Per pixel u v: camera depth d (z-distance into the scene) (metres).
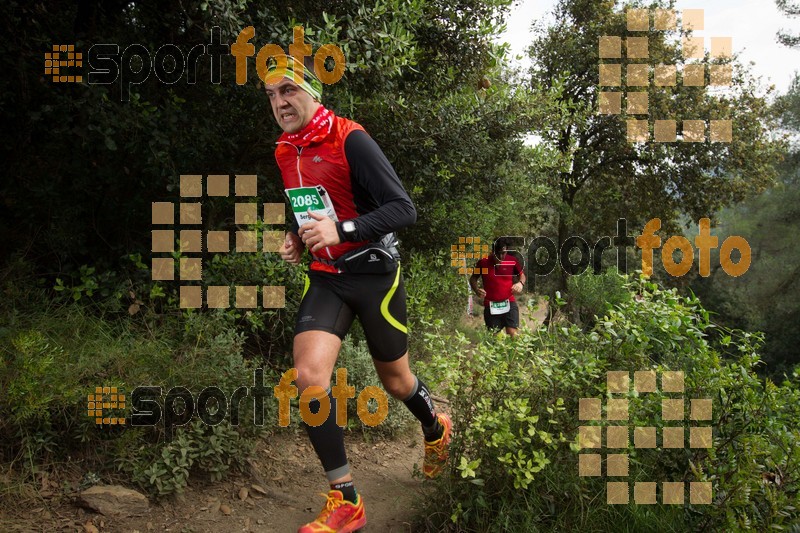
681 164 16.75
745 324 25.34
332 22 3.92
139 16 4.64
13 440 2.99
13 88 4.20
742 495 2.74
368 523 3.15
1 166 4.31
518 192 10.48
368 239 2.39
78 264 4.37
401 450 4.35
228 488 3.33
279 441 4.00
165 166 4.06
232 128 5.05
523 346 3.03
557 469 2.97
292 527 3.11
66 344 3.45
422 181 6.30
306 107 2.45
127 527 2.83
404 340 2.72
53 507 2.82
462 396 2.99
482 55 5.89
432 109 5.66
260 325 4.38
